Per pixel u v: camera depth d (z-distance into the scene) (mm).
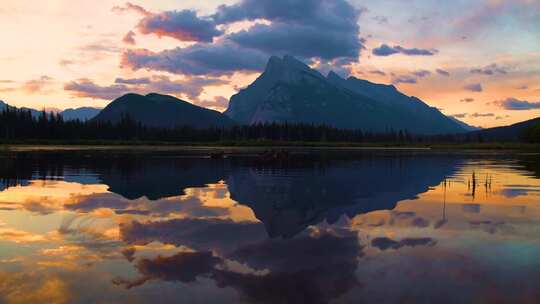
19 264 11211
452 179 35969
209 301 9023
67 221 16719
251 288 9789
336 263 11688
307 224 17031
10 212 18516
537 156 86438
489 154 98500
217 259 12000
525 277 10484
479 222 17500
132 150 102750
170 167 47281
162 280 10250
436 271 10961
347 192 27266
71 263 11375
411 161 65688
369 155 88500
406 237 14797
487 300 9109
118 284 9906
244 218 18109
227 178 35594
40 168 43094
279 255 12492
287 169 46719
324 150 124938
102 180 32500
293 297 9312
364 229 16156
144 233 14969
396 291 9633
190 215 18594
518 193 26891
